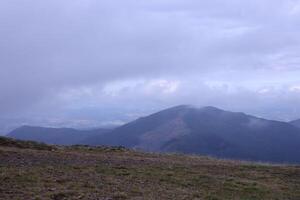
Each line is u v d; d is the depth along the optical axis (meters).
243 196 21.08
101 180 20.42
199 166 27.31
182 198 18.95
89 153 29.77
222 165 28.73
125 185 20.03
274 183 24.92
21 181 18.70
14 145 30.12
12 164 21.91
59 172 21.08
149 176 22.48
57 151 29.36
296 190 23.81
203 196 19.83
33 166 21.86
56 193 17.34
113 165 24.36
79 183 19.36
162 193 19.44
